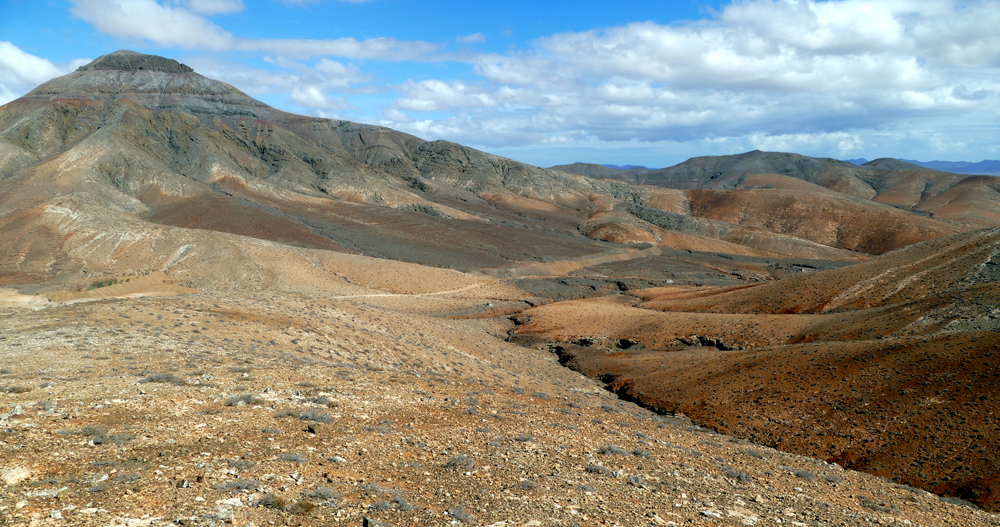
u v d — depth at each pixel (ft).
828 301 225.35
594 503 37.73
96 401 47.01
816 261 640.17
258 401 53.98
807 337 171.42
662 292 352.49
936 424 91.91
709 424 116.06
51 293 230.89
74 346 75.82
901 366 113.19
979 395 94.17
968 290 163.22
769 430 107.96
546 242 620.90
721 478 51.98
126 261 368.89
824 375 120.98
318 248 495.00
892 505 51.57
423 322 185.98
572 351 201.46
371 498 33.27
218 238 395.55
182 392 54.34
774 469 62.23
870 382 111.86
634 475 47.24
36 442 34.55
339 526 28.78
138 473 31.60
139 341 84.84
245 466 35.04
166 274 344.08
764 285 276.82
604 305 276.41
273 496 30.63
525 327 255.29
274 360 86.74
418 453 45.01
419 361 125.90
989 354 103.81
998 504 72.28
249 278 346.95
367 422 52.85
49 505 26.18
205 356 79.66
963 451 83.92
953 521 50.52
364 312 169.89
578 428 67.67
